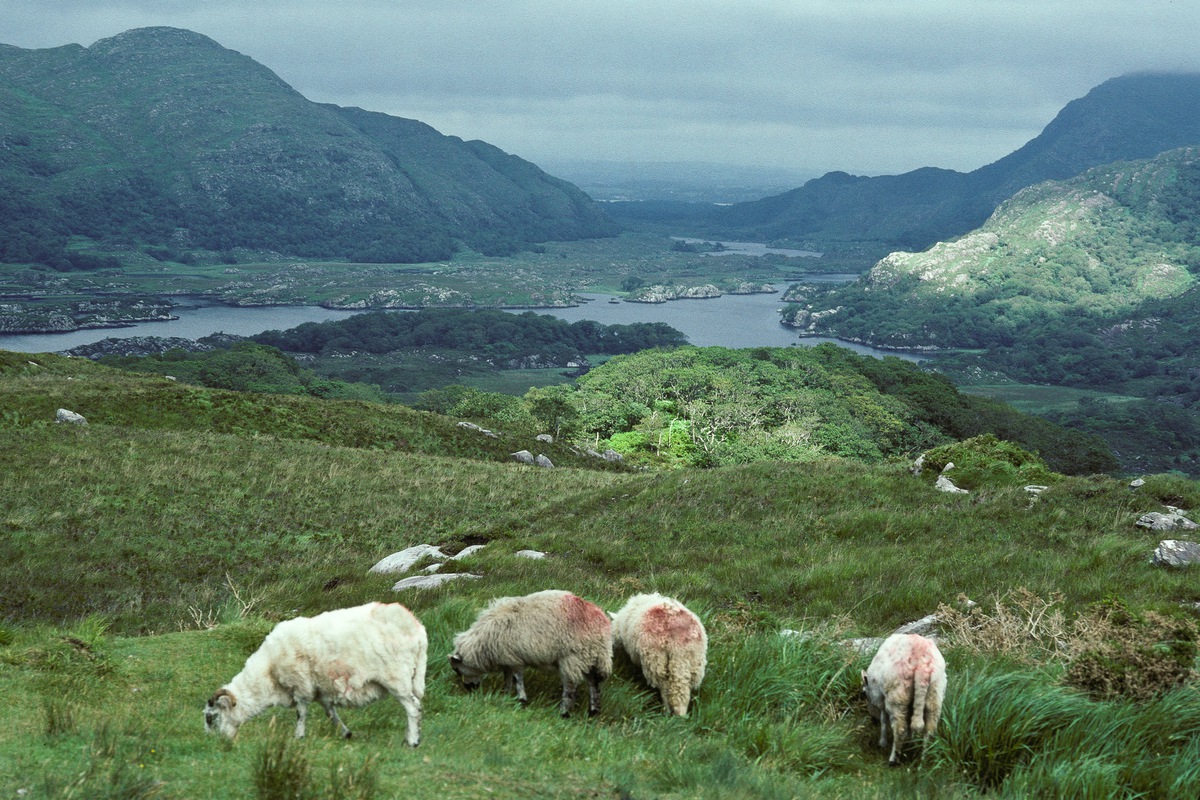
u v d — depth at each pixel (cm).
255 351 16750
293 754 590
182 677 940
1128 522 2058
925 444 12669
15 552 2517
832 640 1111
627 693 948
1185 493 2255
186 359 16725
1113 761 778
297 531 3100
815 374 14900
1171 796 720
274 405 5231
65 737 664
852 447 11119
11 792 535
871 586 1666
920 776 771
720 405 11600
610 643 907
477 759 711
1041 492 2341
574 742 785
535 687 967
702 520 2520
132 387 5219
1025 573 1688
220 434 4428
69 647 962
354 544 3025
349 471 3988
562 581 1858
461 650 916
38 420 4188
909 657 821
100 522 2883
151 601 2228
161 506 3133
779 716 928
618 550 2241
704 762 773
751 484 2827
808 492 2667
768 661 1012
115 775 560
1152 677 884
